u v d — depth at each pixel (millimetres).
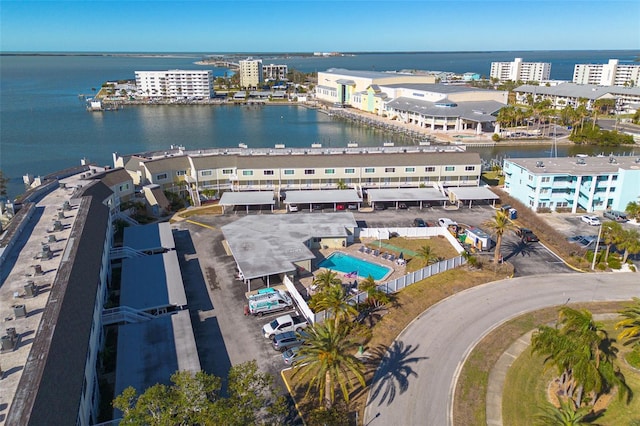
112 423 37969
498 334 55375
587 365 40906
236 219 93062
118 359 46406
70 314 41250
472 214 96625
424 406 44406
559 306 61781
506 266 72562
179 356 46969
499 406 44688
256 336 55094
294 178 105812
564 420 37469
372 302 60719
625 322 49344
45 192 78375
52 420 29984
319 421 40062
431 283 66750
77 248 52969
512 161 105688
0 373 33125
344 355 40750
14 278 47188
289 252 70812
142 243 74875
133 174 102562
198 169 103812
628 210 89438
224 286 66562
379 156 109812
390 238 84750
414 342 54094
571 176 95625
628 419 43250
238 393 35531
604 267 72500
